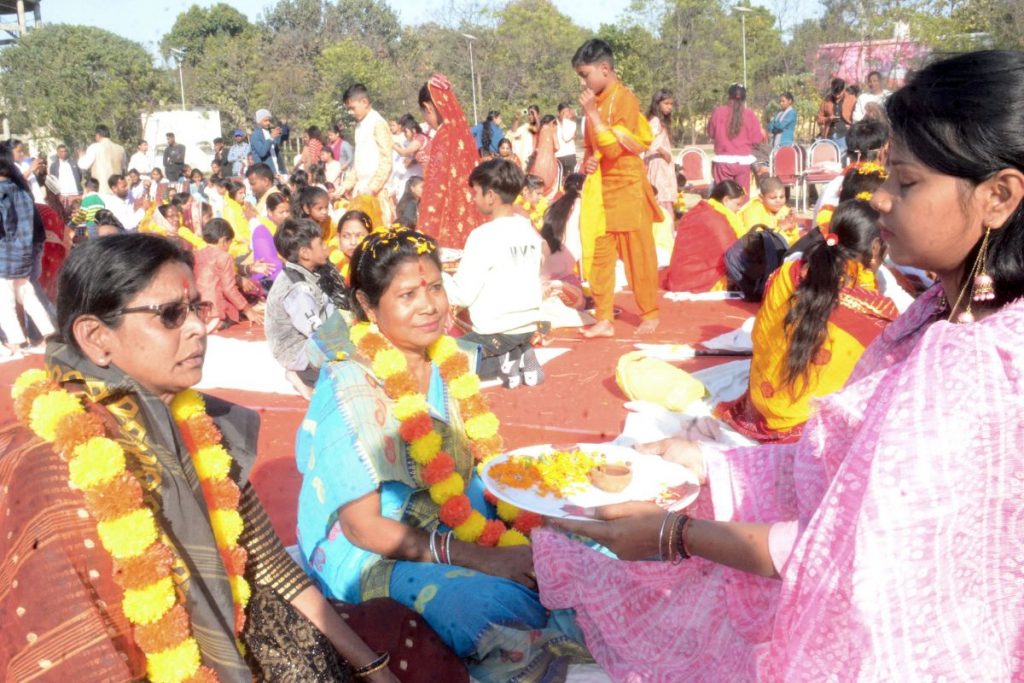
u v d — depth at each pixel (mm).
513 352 5922
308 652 2354
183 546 2014
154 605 1843
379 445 2734
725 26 34094
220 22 67562
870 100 15250
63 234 8359
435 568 2787
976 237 1713
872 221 4051
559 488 2613
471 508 2850
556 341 7164
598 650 2660
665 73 34250
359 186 10391
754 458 2414
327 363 2840
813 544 1767
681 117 34844
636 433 4848
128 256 1944
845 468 1737
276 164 20750
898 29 21500
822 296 4090
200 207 13352
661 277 10000
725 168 13969
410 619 2623
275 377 6527
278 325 5684
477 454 3072
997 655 1751
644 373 5398
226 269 8344
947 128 1644
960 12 18172
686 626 2430
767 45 33938
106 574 1850
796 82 29406
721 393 5617
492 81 37500
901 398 1676
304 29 48562
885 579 1661
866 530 1667
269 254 9078
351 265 2914
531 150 17812
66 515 1817
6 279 7559
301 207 7988
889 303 4164
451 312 6480
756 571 2010
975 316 1772
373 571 2840
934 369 1662
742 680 2309
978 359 1637
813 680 1799
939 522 1641
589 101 6797
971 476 1638
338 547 2916
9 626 1780
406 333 2865
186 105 41469
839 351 4191
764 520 2350
